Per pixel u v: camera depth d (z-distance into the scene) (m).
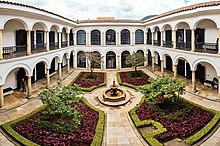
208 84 20.94
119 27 31.56
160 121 13.27
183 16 20.61
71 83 22.78
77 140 11.12
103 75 27.41
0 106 15.60
